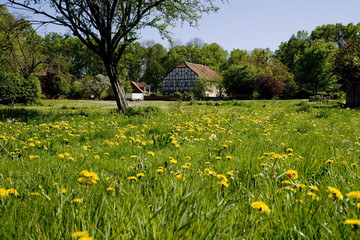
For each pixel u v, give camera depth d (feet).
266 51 290.35
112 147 16.15
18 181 8.27
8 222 4.74
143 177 8.08
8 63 128.36
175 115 37.01
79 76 296.30
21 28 52.01
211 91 205.16
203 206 5.35
